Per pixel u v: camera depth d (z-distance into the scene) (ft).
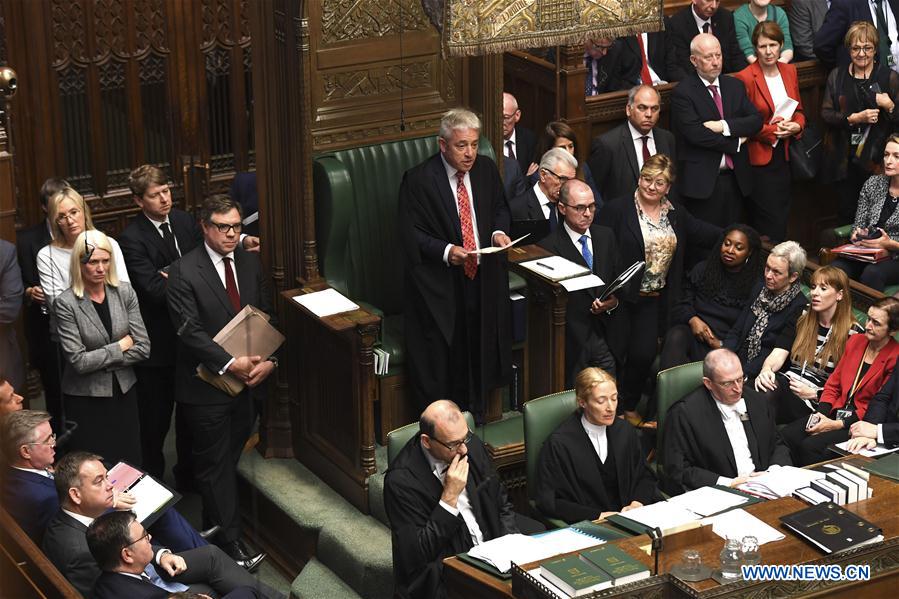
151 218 25.63
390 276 28.53
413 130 28.60
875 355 26.25
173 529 23.67
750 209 34.01
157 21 29.71
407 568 22.52
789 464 25.20
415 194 26.50
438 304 26.63
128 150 30.09
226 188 31.53
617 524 21.94
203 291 24.90
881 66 34.68
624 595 19.94
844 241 33.12
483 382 27.04
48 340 24.66
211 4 30.42
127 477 23.56
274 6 26.09
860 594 20.70
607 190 31.09
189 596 21.44
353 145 27.96
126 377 24.82
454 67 28.89
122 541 21.27
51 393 24.86
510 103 30.55
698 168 32.71
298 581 25.16
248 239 28.17
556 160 28.02
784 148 33.63
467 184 26.71
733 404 24.98
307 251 27.04
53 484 22.38
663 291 28.78
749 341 28.02
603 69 33.47
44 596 20.92
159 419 26.58
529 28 26.53
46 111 28.78
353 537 25.20
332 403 26.30
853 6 34.60
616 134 30.96
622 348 28.12
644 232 28.45
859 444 25.43
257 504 26.81
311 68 27.22
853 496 22.39
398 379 27.20
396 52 28.04
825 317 26.91
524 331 27.61
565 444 23.89
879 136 34.68
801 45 35.76
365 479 25.68
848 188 35.32
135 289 25.41
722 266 28.66
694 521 21.67
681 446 24.98
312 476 27.12
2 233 23.80
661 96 33.35
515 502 26.58
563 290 26.32
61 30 28.60
